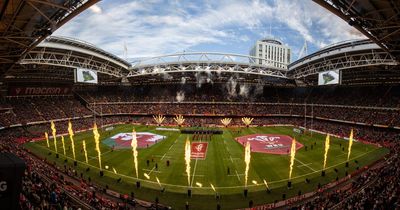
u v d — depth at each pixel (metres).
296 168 49.16
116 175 45.31
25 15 31.02
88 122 102.88
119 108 123.31
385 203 24.84
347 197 30.34
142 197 36.66
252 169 48.44
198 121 111.00
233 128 99.25
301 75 102.19
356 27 31.08
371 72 91.25
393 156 53.06
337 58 82.50
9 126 82.31
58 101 111.69
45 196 26.88
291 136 82.50
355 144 70.56
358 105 98.31
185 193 38.09
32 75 95.69
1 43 38.19
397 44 37.09
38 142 73.31
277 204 34.19
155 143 71.44
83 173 46.12
